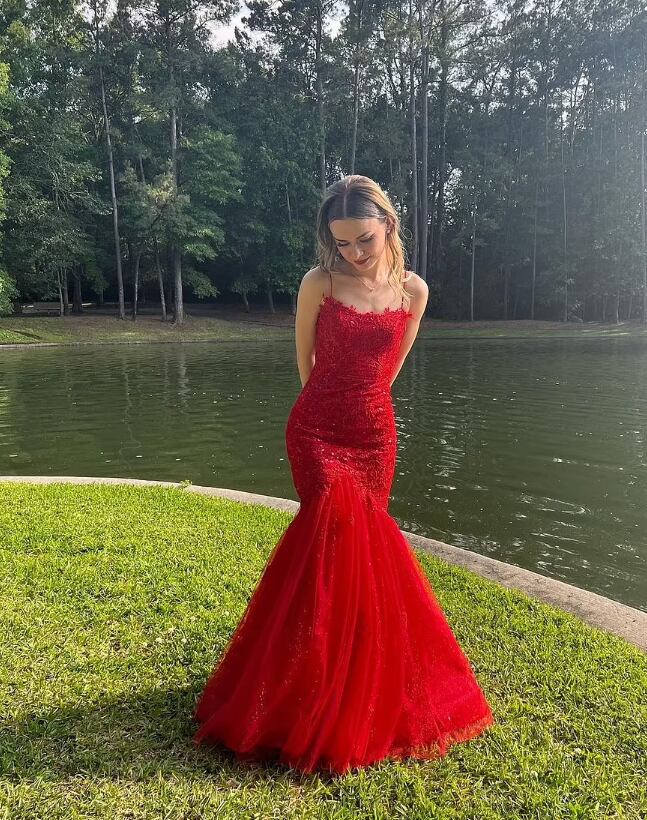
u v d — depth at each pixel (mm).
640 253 32406
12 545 3926
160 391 13406
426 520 5637
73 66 28703
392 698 2090
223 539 4156
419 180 38562
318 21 32406
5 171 23469
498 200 35469
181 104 29922
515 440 8633
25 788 1932
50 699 2383
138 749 2123
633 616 3203
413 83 32812
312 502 2080
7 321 28125
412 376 15711
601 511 5844
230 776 2010
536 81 35219
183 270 34250
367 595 2047
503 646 2812
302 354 2289
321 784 1977
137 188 28484
